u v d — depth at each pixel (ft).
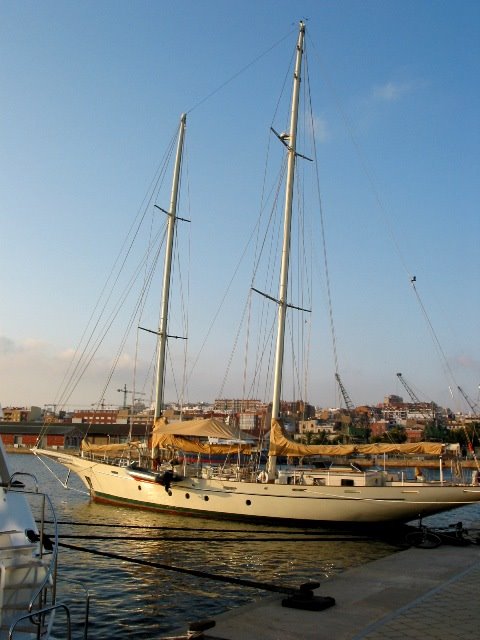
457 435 423.64
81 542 79.97
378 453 97.45
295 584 60.29
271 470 101.71
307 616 34.17
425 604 36.65
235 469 108.17
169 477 103.04
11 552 29.45
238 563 70.33
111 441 416.26
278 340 109.81
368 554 77.30
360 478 95.86
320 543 84.02
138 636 44.75
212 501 100.17
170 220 139.33
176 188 141.79
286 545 81.82
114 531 89.30
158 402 130.72
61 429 446.60
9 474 35.04
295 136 117.80
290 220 114.83
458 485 90.68
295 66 120.57
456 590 40.37
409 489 91.20
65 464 124.98
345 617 34.01
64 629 45.93
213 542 82.33
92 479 117.70
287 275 112.88
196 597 55.06
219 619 33.60
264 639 30.30
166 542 81.71
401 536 91.40
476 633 30.99
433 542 62.85
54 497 130.62
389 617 33.86
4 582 27.99
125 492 110.63
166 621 48.37
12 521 32.19
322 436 355.15
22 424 470.39
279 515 95.40
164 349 133.28
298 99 119.44
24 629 27.89
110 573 63.16
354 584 42.16
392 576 44.98
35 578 29.32
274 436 102.37
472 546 61.26
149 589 57.52
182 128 145.28
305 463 115.55
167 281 136.36
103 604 52.49
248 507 97.19
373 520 92.17
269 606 36.24
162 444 110.73
